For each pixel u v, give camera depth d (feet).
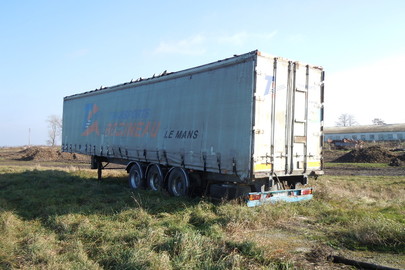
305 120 30.91
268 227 23.50
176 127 35.83
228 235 20.74
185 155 34.14
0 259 17.90
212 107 31.27
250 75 27.68
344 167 96.27
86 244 20.24
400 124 251.60
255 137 27.22
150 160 39.70
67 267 16.25
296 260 17.01
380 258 17.25
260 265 16.31
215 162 30.40
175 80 36.65
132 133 43.27
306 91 31.04
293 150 29.99
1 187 43.91
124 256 17.15
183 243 18.06
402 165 96.43
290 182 32.09
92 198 34.24
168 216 26.35
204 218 24.88
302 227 23.66
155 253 17.46
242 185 30.27
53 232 22.97
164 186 37.91
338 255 17.80
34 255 17.75
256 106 27.32
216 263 16.12
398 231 19.70
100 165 52.60
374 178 63.57
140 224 24.02
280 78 29.17
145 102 41.37
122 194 36.60
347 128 269.44
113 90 48.29
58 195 36.47
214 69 31.50
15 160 137.08
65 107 63.41
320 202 31.12
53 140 291.38
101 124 50.70
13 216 26.45
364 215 24.77
